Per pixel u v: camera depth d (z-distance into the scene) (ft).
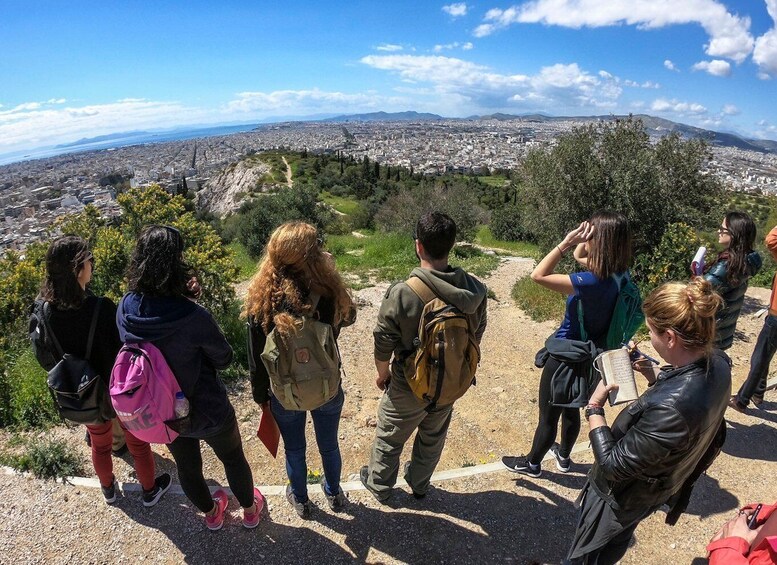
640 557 8.10
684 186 28.71
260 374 7.29
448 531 8.44
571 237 7.79
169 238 6.29
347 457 11.41
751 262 10.96
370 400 14.26
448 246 6.96
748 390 12.37
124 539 8.04
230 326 16.33
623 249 7.52
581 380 8.20
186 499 8.93
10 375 13.17
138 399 6.19
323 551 7.93
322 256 6.88
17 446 10.59
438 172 325.83
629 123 30.32
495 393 14.87
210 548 7.91
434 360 6.95
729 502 9.42
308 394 6.81
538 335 20.06
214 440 7.16
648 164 27.66
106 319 7.28
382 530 8.40
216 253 19.08
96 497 8.93
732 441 11.46
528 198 33.88
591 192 29.48
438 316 6.86
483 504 9.15
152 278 6.16
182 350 6.38
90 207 20.88
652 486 5.36
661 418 4.86
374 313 21.79
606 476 5.46
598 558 6.25
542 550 8.14
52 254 6.76
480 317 7.57
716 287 11.04
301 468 8.14
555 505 9.18
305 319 6.58
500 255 44.86
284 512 8.74
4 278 16.87
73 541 7.97
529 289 24.91
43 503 8.76
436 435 8.20
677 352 5.00
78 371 7.10
